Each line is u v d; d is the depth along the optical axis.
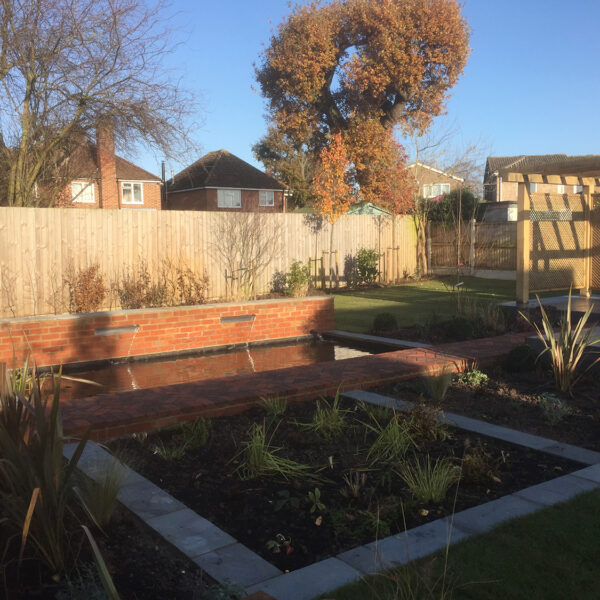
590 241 11.42
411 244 19.94
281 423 4.82
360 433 4.59
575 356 6.45
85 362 7.73
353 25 23.75
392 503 3.36
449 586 2.50
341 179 17.25
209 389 5.37
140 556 2.80
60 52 13.16
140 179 31.80
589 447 4.30
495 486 3.64
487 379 6.23
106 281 12.20
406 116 25.20
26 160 14.24
